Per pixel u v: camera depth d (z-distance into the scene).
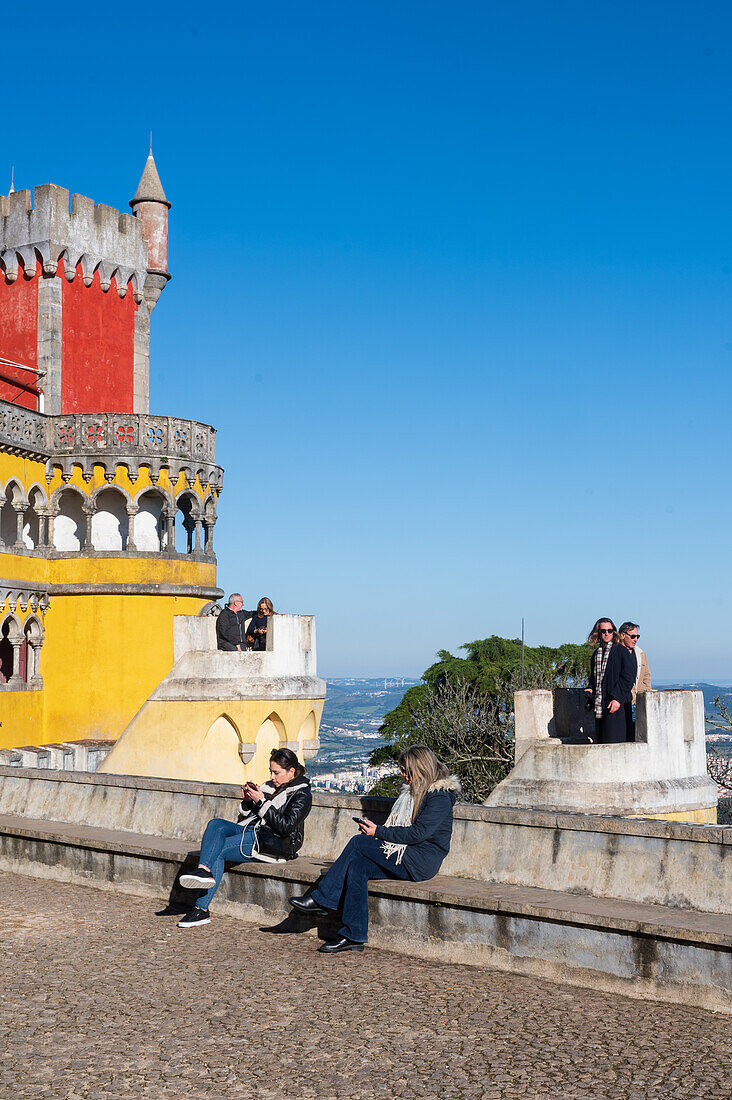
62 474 33.69
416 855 10.41
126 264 37.59
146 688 33.44
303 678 25.22
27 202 35.31
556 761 16.23
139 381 38.25
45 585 33.25
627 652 16.05
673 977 8.62
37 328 35.06
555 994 8.93
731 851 9.12
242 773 24.14
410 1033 8.00
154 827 13.95
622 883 9.70
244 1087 7.06
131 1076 7.25
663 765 16.38
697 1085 6.94
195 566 34.72
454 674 59.81
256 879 11.73
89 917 11.92
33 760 30.36
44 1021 8.30
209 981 9.34
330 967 9.80
